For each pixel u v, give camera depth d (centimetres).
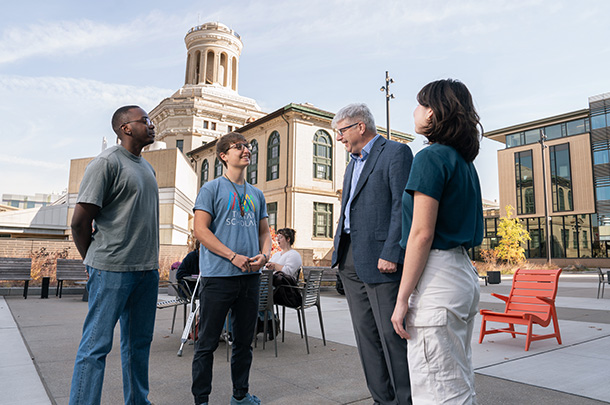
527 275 534
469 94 184
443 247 164
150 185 258
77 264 1091
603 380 342
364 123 271
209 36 5062
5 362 393
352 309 262
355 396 308
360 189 254
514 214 4250
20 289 1079
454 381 156
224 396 307
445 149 174
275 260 593
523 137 4272
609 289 1384
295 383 340
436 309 158
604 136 3684
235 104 4534
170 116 4325
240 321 283
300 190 2784
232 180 304
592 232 3722
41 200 13000
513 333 488
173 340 518
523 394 308
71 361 396
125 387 254
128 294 242
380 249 240
